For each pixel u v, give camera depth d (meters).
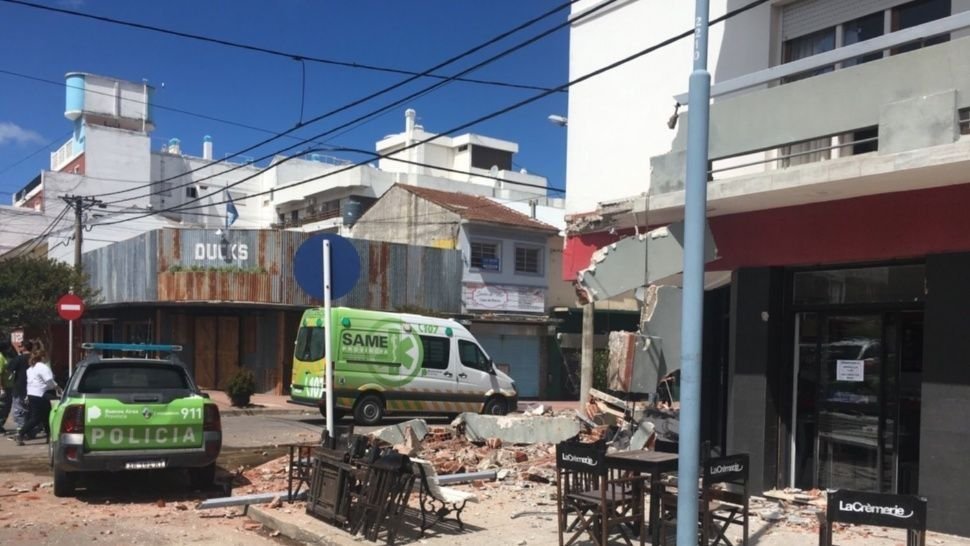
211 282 24.73
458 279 28.83
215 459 9.12
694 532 4.79
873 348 8.16
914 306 7.71
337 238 8.09
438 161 53.41
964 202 7.00
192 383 9.61
